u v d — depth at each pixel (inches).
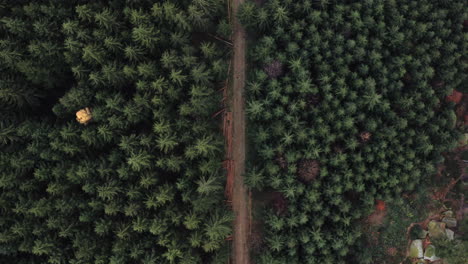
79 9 1427.2
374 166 1596.9
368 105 1579.7
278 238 1549.0
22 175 1438.2
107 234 1451.8
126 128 1494.8
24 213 1409.9
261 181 1601.9
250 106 1596.9
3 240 1365.7
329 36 1594.5
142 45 1480.1
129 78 1497.3
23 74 1505.9
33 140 1456.7
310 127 1604.3
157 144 1466.5
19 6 1503.4
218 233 1473.9
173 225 1482.5
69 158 1476.4
